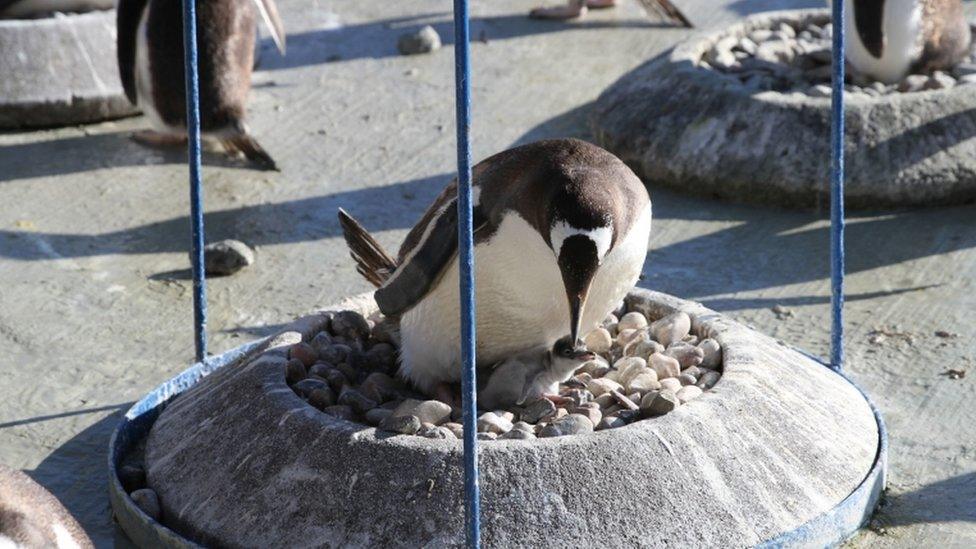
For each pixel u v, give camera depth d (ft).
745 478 20.51
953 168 34.42
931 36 37.55
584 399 22.45
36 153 38.75
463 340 18.08
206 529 20.56
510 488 19.62
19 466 24.06
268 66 45.70
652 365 23.53
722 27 41.52
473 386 18.26
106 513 22.63
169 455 22.15
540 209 19.74
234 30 37.14
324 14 50.62
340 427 20.59
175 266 32.42
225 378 23.04
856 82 38.83
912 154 34.53
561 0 51.80
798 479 21.01
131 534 21.56
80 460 24.34
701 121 36.22
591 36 48.29
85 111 40.55
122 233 34.06
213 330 29.35
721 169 35.50
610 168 20.45
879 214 34.60
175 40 36.88
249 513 20.35
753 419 21.39
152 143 39.47
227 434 21.52
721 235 33.91
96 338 28.96
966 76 37.63
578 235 19.21
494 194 20.51
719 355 23.71
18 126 40.22
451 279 21.30
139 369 27.66
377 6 51.62
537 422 22.06
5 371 27.48
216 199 36.06
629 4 51.49
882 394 26.35
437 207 21.65
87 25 40.57
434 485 19.70
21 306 30.25
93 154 38.78
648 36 48.16
